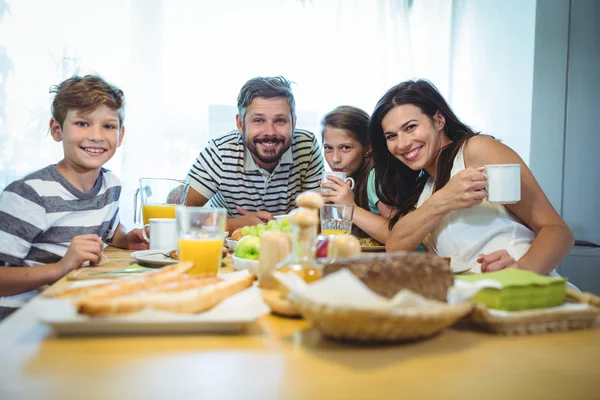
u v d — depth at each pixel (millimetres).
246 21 2887
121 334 660
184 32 2783
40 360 562
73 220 1486
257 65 2918
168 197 1579
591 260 2467
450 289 698
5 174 2572
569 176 2541
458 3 3080
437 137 1562
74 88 1458
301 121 2996
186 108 2801
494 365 574
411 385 516
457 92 3074
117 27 2701
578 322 722
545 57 2541
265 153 2033
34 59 2598
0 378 512
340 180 1699
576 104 2514
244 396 483
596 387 517
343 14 2975
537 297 729
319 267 776
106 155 1522
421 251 1680
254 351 610
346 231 1286
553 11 2518
